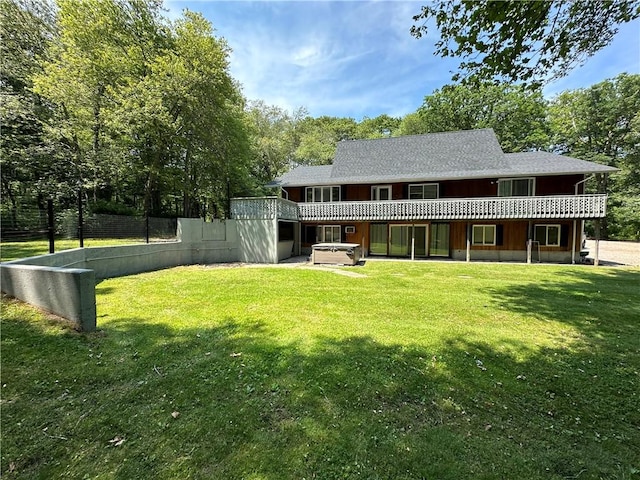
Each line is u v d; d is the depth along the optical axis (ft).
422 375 11.44
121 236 50.83
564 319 18.34
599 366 12.41
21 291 15.99
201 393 10.02
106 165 58.59
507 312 19.71
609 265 44.09
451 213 50.93
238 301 21.89
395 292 25.49
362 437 8.10
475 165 55.16
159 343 13.98
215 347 13.73
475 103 94.48
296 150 108.06
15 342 12.21
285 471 6.95
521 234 52.19
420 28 16.44
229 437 8.02
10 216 29.66
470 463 7.23
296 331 15.81
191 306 20.39
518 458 7.41
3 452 7.20
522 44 14.89
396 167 60.54
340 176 62.80
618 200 87.66
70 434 7.93
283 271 37.50
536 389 10.64
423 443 7.89
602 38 14.61
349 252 45.29
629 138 86.07
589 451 7.74
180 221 44.11
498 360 12.83
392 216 54.13
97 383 10.44
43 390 9.77
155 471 6.88
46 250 28.78
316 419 8.82
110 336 14.43
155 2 61.67
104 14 55.26
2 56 52.65
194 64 57.06
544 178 50.62
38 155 52.65
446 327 16.69
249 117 92.43
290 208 54.90
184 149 67.00
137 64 57.16
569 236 49.34
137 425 8.38
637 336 15.74
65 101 53.78
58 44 56.65
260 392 10.14
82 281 14.14
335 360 12.50
